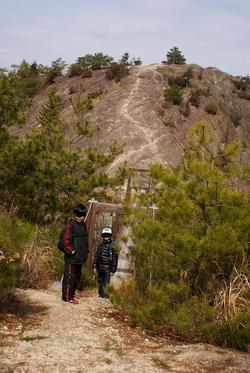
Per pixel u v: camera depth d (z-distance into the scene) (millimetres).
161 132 58062
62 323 6742
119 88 66750
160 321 7168
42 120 32562
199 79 74875
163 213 6930
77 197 14648
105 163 15914
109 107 61938
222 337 6629
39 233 11648
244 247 6848
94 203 11531
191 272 7117
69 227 8297
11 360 5074
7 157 12891
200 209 6992
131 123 58656
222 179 6855
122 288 7801
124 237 7516
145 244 7043
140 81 69062
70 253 8219
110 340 6254
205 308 6590
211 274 7266
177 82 71500
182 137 58375
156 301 6668
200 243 6609
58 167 14633
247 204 6914
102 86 67438
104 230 9562
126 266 11055
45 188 13898
